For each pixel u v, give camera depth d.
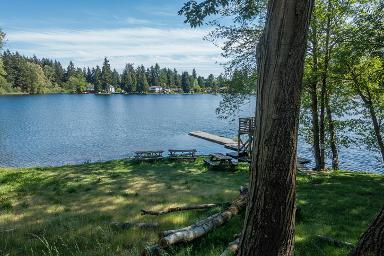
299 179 17.73
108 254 7.74
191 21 10.10
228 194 14.48
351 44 18.02
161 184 16.92
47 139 45.00
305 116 25.09
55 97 156.88
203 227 8.46
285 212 4.48
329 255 7.21
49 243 8.79
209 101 150.75
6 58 164.62
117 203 13.35
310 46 21.31
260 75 4.48
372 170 29.39
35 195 15.07
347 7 19.59
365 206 12.12
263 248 4.51
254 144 4.61
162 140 45.06
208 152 36.16
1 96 150.75
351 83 22.20
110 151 37.22
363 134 24.36
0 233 9.81
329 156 29.14
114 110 95.38
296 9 4.18
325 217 10.63
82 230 9.63
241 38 21.91
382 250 3.38
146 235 9.05
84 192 15.42
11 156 34.28
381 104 22.17
